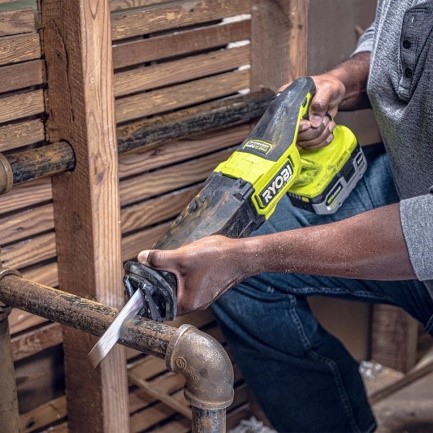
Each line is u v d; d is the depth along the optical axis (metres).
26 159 1.41
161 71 1.69
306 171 1.57
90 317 1.21
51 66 1.46
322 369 1.75
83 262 1.56
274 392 1.80
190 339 1.11
